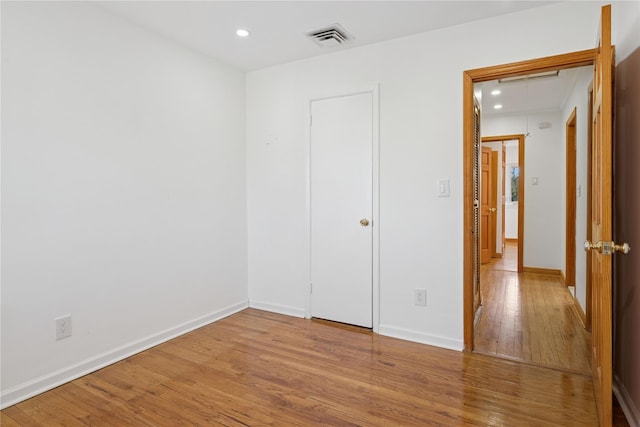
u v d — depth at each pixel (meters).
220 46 2.97
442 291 2.70
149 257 2.70
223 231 3.37
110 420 1.82
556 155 5.14
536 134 5.24
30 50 2.03
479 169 3.58
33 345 2.06
